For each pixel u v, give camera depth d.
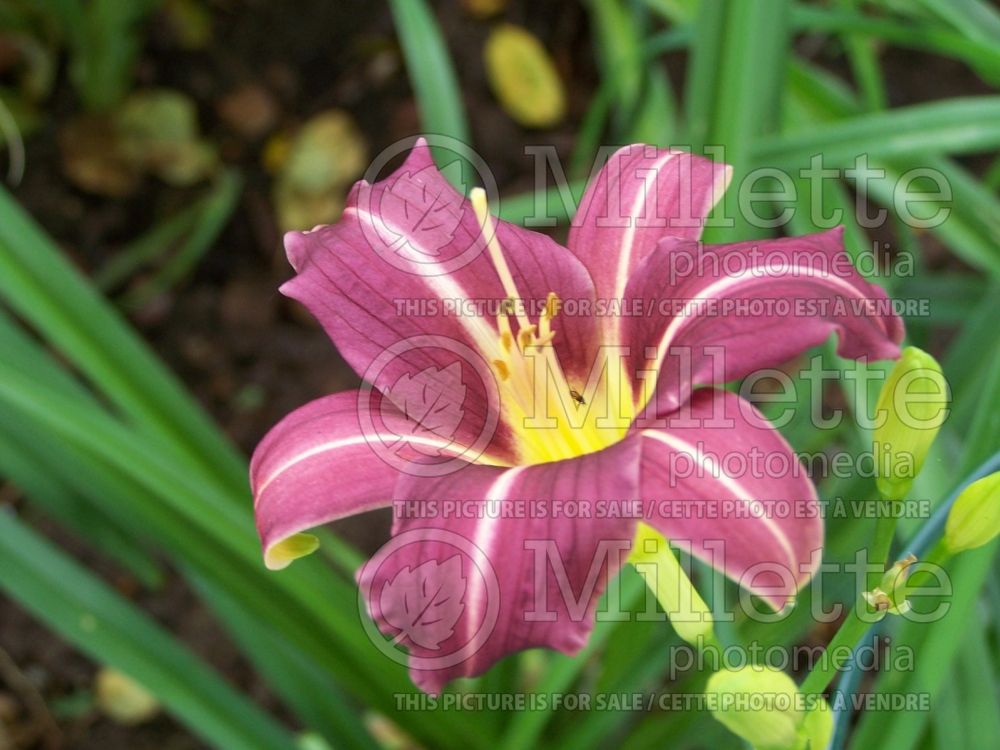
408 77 0.86
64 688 0.70
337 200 0.83
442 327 0.37
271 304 0.81
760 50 0.50
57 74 0.85
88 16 0.77
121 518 0.53
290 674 0.53
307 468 0.35
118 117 0.84
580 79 0.88
